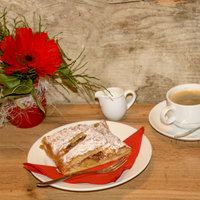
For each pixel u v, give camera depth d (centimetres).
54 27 62
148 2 57
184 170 47
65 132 54
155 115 60
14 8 61
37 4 60
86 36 62
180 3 56
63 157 48
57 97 69
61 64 58
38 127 62
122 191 45
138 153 49
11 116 59
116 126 57
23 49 53
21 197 45
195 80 63
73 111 66
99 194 44
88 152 48
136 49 62
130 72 64
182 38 59
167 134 53
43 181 45
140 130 53
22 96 57
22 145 57
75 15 60
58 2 59
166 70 63
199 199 42
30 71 52
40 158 51
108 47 62
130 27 60
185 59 61
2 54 55
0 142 58
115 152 49
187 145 53
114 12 59
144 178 47
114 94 62
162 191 44
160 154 51
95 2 58
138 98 67
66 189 43
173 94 57
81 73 65
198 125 53
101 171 47
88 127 55
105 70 65
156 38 60
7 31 62
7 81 53
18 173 50
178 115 53
